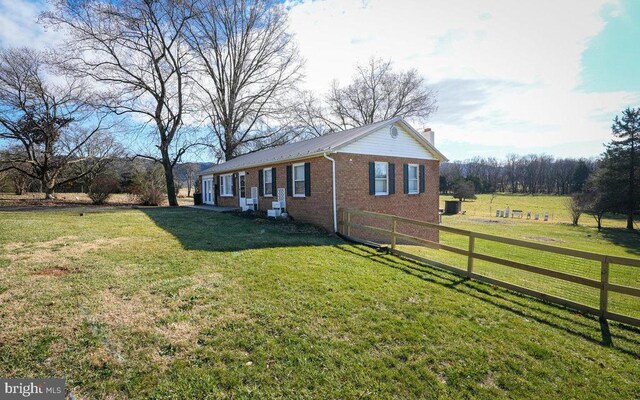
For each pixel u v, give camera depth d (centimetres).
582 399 255
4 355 266
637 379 288
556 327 395
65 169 2595
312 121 3075
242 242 769
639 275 902
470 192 5075
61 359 266
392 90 3141
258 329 333
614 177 2697
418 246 1120
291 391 244
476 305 450
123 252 623
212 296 413
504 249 1368
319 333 333
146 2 1892
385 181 1238
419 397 246
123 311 358
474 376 277
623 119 2714
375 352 304
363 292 465
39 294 394
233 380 252
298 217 1230
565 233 2212
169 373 256
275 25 2441
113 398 228
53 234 786
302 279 502
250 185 1606
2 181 2762
